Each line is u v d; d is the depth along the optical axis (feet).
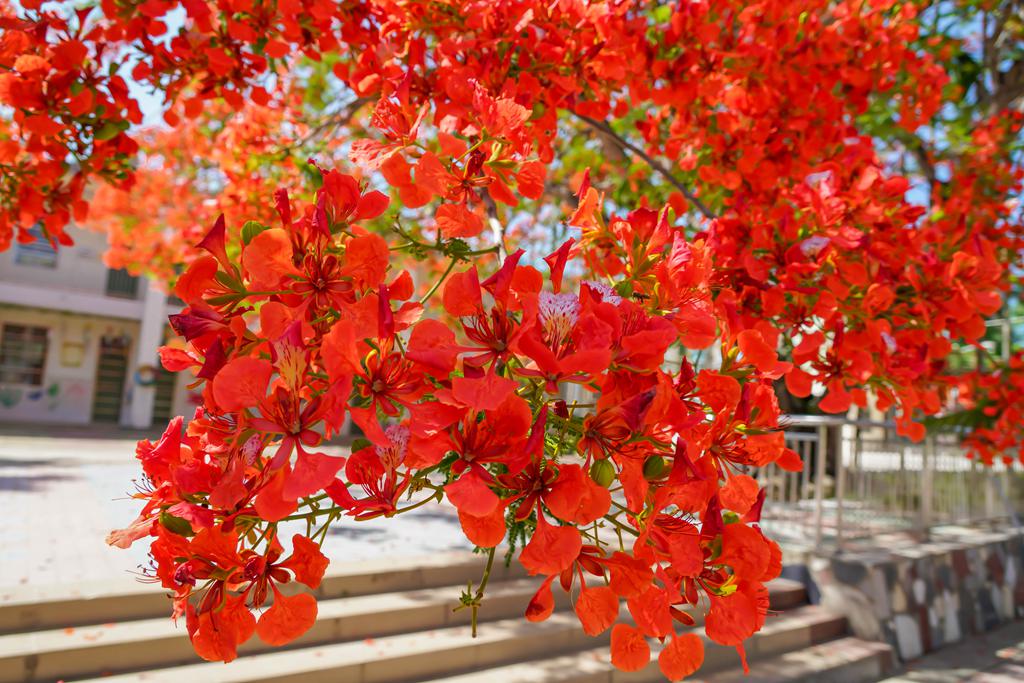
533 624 13.34
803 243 6.48
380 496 2.73
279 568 2.86
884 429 21.40
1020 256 14.73
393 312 2.74
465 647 12.01
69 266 55.77
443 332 2.59
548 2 5.54
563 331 2.61
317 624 11.84
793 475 20.57
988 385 16.14
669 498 2.80
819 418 17.58
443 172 3.51
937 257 8.26
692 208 10.61
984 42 21.99
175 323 2.67
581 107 7.32
